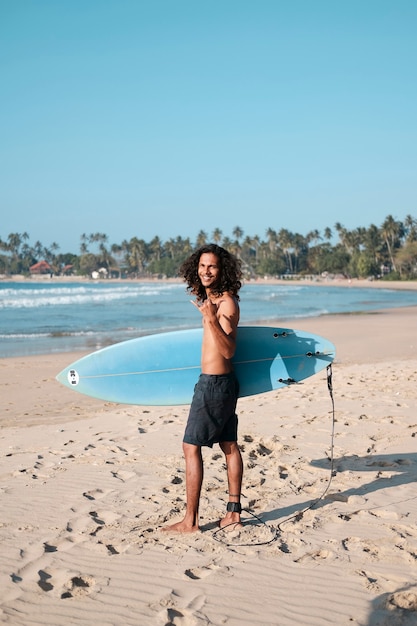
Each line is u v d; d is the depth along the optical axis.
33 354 15.62
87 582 3.20
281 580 3.15
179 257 178.75
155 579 3.19
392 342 17.62
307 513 4.09
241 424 6.96
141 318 27.66
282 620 2.78
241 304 42.19
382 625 2.71
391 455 5.48
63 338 19.25
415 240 135.50
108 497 4.50
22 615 2.85
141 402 4.32
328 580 3.13
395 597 2.93
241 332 4.16
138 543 3.64
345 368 12.05
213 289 3.84
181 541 3.66
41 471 5.21
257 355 4.18
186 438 3.82
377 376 10.48
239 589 3.07
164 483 4.82
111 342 18.14
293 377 4.22
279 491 4.57
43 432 7.05
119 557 3.46
